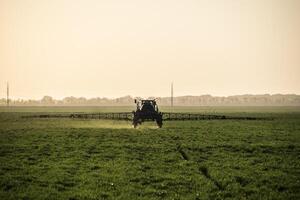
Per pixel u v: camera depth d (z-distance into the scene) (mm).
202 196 20172
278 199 19828
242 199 19625
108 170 25594
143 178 23703
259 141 39812
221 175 24453
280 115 107062
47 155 31062
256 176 24406
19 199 19297
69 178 23359
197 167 26984
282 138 42500
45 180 22859
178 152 32750
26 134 46188
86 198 19656
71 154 31312
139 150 33719
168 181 23016
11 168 26016
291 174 24984
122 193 20453
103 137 43031
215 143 38000
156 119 56062
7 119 81250
